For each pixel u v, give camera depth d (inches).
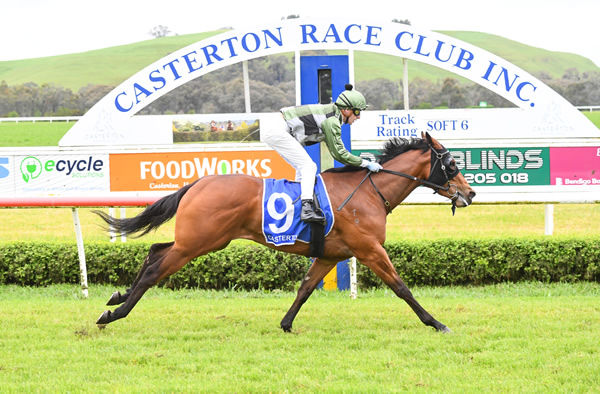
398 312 270.7
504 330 234.2
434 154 249.0
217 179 233.0
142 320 257.1
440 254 341.4
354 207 234.2
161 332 236.5
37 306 284.2
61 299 312.7
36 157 363.9
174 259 228.5
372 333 234.7
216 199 228.1
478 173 355.9
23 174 364.8
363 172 243.0
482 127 354.0
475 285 346.6
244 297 317.7
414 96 2023.9
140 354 207.2
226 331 238.8
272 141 240.7
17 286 351.3
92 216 658.2
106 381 183.0
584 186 355.6
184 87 1745.8
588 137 353.7
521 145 354.6
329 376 184.5
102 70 3129.9
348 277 340.2
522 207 696.4
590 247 337.7
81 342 222.7
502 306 278.1
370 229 234.8
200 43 355.6
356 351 212.4
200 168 359.6
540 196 354.9
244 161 357.7
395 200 245.0
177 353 209.8
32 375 188.2
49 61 3467.0
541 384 175.9
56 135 1246.9
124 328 243.6
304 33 350.3
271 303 293.6
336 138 237.8
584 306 276.1
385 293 322.7
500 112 354.0
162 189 361.7
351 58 347.3
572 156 354.6
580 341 216.8
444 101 1902.1
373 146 353.7
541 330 233.6
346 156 237.8
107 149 361.4
